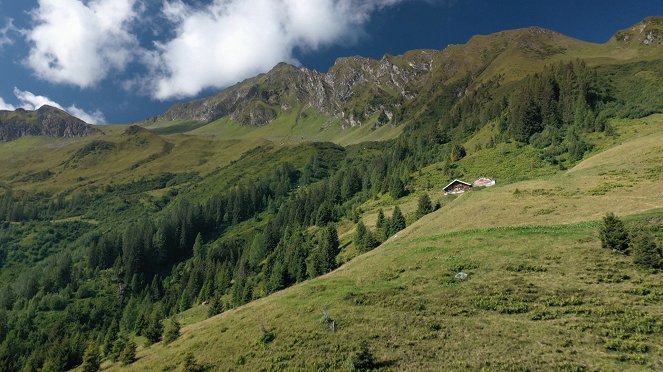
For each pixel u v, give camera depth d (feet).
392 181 613.11
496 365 109.09
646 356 102.37
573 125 577.02
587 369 101.04
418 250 221.05
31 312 581.94
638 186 261.03
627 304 127.85
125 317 533.14
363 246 393.91
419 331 135.44
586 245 178.70
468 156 642.63
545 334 120.57
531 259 176.24
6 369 408.05
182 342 193.36
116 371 189.98
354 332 143.43
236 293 457.27
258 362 143.02
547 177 350.02
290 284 406.62
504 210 279.90
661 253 152.35
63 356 335.67
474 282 164.66
